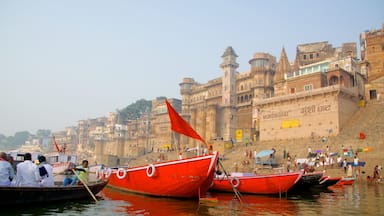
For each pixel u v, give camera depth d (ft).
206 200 54.03
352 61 187.32
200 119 280.31
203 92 312.91
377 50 201.87
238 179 68.23
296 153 146.30
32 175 43.91
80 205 46.83
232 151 185.06
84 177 55.62
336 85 159.43
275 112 186.39
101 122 504.84
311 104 169.99
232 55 271.69
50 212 40.04
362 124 152.76
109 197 57.57
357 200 58.54
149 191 58.75
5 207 39.70
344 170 107.14
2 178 39.47
